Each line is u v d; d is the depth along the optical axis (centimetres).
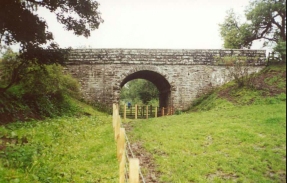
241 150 702
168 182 579
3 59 1188
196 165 649
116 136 831
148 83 3475
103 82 2023
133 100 4106
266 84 1277
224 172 604
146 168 658
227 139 802
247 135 796
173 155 722
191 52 2058
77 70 2022
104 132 1029
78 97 1938
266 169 555
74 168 655
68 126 1074
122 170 520
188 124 1097
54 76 1378
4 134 806
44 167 628
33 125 1008
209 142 814
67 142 869
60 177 590
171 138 884
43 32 1131
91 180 599
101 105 2006
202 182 564
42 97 1347
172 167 649
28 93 1273
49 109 1336
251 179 536
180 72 2052
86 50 2031
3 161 605
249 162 615
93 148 818
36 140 816
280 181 480
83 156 753
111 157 735
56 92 1491
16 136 812
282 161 552
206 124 1039
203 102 1923
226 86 1906
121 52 2038
